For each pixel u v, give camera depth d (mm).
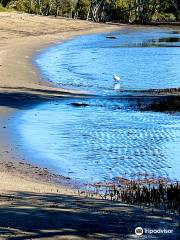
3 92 49938
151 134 33625
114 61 88312
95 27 175125
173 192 19516
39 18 163375
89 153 29109
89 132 34250
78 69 76688
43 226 13344
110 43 126562
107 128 35406
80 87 59188
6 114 39688
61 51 103500
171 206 17219
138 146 30641
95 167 26422
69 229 13164
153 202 18062
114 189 20938
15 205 15500
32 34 134250
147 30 178625
